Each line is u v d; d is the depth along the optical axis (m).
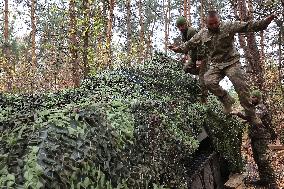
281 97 12.57
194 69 6.60
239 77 5.66
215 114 6.32
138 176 3.83
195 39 5.88
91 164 3.45
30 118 3.69
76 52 12.41
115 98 4.84
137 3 23.47
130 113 4.30
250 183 7.05
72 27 12.12
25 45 29.19
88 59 12.04
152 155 4.18
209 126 6.00
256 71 11.80
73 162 3.35
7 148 3.33
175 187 4.40
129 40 17.78
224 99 5.81
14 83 16.69
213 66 5.74
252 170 8.00
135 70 6.36
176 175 4.51
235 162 6.86
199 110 5.85
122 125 4.04
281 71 13.43
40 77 19.52
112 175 3.58
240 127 7.31
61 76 18.84
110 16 13.02
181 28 6.38
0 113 3.90
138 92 5.49
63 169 3.26
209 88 5.74
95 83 5.84
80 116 3.78
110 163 3.63
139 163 3.95
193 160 5.54
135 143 4.04
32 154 3.26
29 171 3.14
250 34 11.89
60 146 3.40
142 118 4.38
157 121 4.54
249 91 5.77
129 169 3.79
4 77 16.42
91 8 12.08
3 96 4.72
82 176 3.34
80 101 4.69
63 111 3.81
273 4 9.23
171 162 4.49
